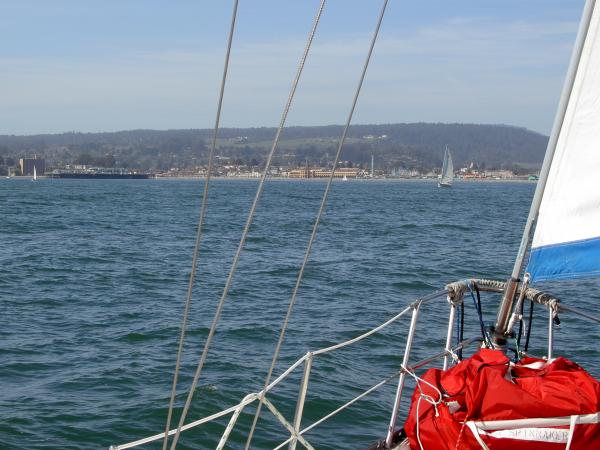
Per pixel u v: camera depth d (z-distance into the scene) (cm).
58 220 4962
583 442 412
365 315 1706
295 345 1413
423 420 435
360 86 390
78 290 2083
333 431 966
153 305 1858
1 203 7288
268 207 7319
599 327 1464
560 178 433
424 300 514
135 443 450
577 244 431
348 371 1221
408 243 3581
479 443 413
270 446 924
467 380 441
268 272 2481
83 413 1043
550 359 493
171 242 3538
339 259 2877
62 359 1325
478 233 4241
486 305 1700
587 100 421
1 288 2092
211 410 1052
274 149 363
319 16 362
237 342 1447
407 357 504
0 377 1212
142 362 1301
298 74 363
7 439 946
